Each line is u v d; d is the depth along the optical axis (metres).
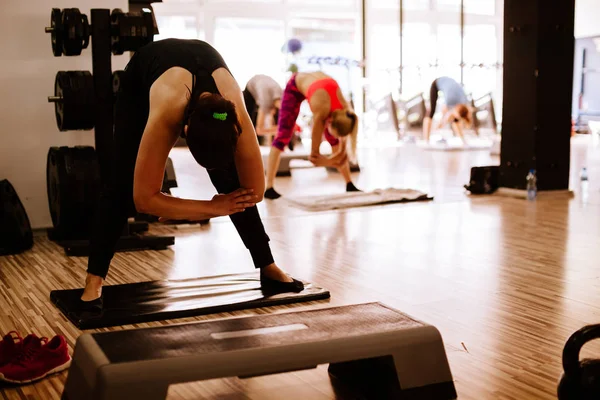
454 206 5.86
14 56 4.73
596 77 14.13
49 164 4.59
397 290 3.34
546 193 6.24
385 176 8.12
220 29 13.01
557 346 2.56
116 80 3.94
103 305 3.02
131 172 2.90
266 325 2.15
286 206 5.95
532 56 6.11
